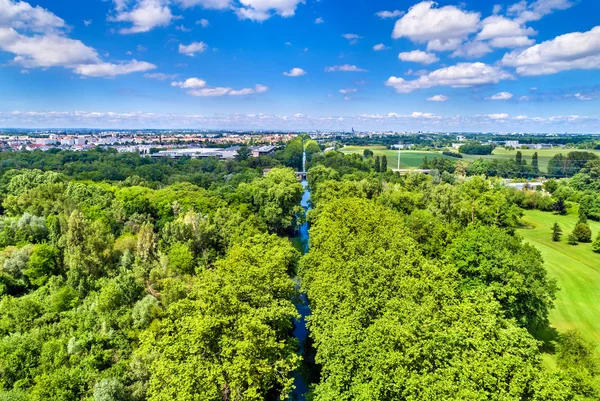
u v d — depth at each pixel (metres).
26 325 42.66
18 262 54.22
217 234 71.69
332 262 46.81
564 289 62.72
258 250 54.19
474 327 30.36
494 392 24.98
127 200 87.69
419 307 32.81
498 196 87.06
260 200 103.19
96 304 45.09
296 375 43.81
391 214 72.38
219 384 32.34
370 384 26.86
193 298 44.44
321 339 33.97
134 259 58.84
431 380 25.44
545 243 91.31
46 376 32.97
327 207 80.06
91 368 35.94
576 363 35.56
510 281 43.19
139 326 42.62
